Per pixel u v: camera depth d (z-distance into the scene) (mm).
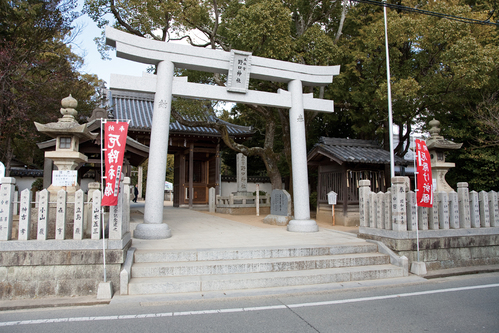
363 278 6691
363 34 14664
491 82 12758
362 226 8742
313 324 4473
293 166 10578
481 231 8219
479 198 8539
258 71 10211
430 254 7633
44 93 15109
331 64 14672
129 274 5809
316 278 6387
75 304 5180
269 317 4711
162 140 8789
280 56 12414
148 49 8977
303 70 10766
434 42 12398
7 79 13398
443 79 12602
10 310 5004
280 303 5320
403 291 6051
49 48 15781
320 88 14352
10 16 13570
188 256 6688
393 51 13648
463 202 8258
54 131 7414
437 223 7863
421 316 4789
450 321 4605
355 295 5777
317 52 12852
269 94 10422
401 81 12078
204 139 19938
